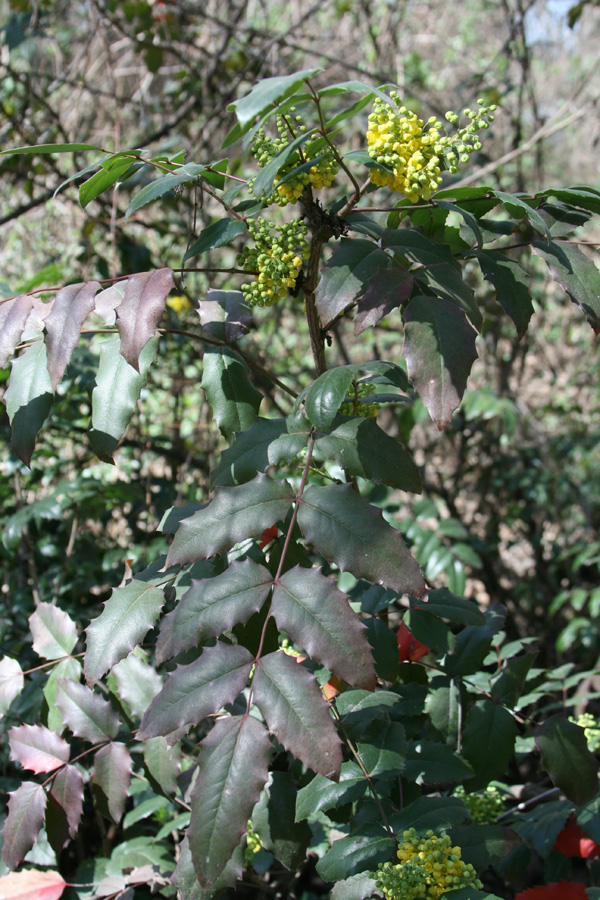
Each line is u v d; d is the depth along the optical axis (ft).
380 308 3.53
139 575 4.30
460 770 4.23
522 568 13.56
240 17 11.62
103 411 3.97
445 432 11.64
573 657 10.92
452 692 4.97
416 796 4.34
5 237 12.42
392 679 4.67
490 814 5.36
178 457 10.02
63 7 12.84
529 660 4.99
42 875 5.13
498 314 12.06
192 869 4.04
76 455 9.23
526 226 4.97
